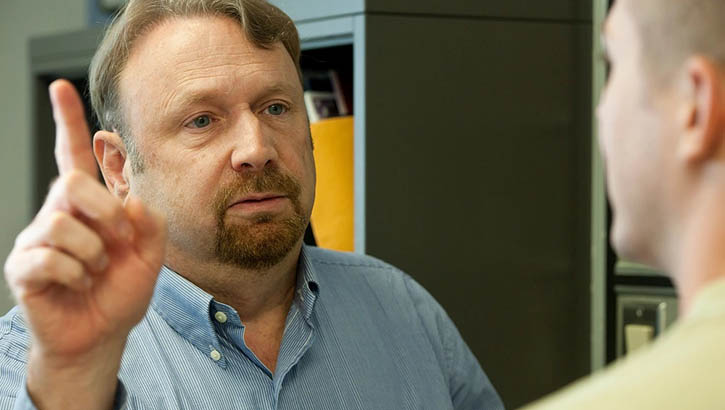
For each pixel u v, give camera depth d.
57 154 0.76
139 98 1.17
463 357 1.38
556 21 1.65
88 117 2.03
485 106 1.57
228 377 1.17
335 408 1.21
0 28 2.77
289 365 1.19
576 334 1.70
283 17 1.24
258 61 1.17
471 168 1.56
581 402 0.50
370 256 1.42
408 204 1.49
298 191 1.17
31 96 2.06
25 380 0.84
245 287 1.19
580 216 1.70
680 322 0.54
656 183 0.58
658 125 0.58
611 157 0.62
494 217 1.59
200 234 1.15
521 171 1.62
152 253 0.79
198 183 1.14
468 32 1.55
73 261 0.73
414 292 1.39
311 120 1.64
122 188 1.24
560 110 1.66
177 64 1.15
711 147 0.55
